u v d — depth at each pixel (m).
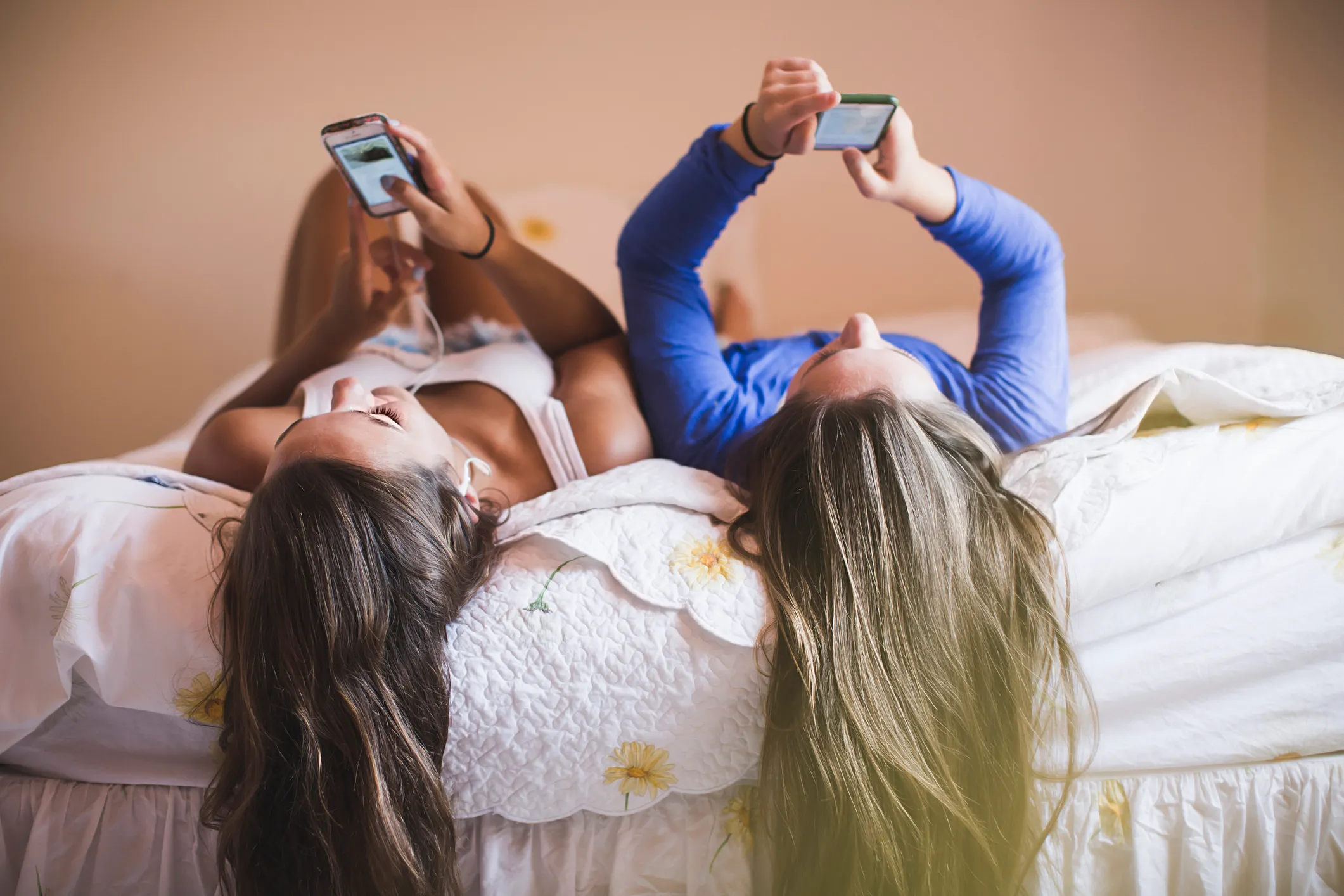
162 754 0.82
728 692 0.74
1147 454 0.82
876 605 0.73
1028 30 1.65
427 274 1.40
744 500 0.86
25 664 0.76
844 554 0.73
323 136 0.98
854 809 0.71
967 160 1.69
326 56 1.67
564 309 1.20
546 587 0.76
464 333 1.42
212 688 0.77
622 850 0.79
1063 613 0.77
